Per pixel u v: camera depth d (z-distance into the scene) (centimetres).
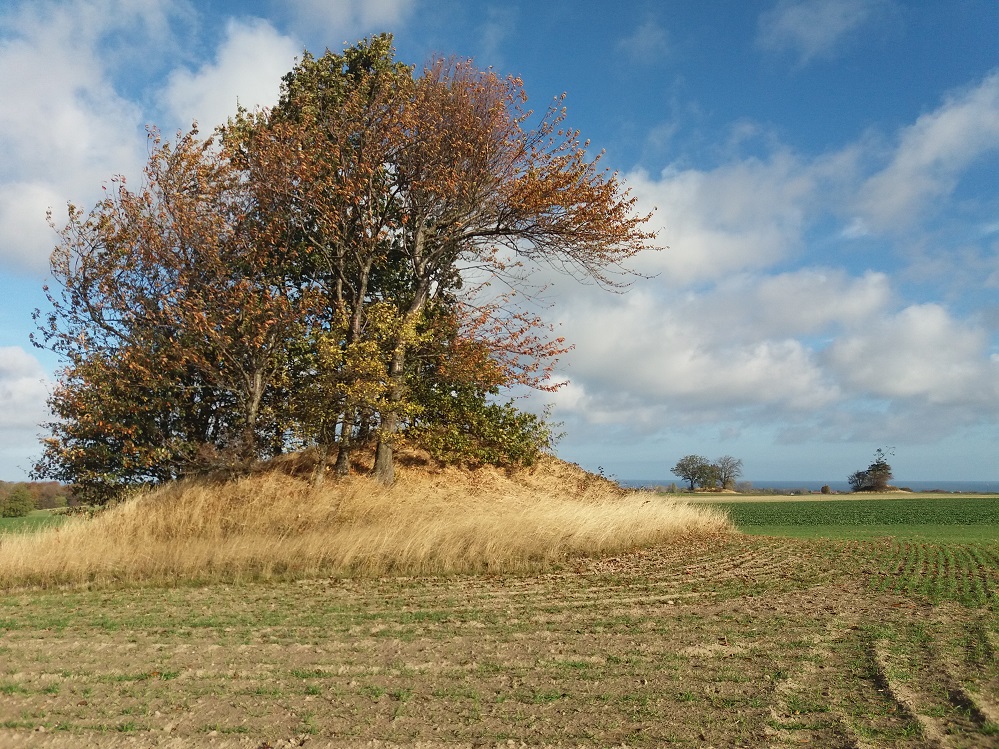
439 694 639
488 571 1392
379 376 1914
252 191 2006
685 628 916
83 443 1958
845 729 547
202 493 1797
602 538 1644
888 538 2311
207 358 1986
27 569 1269
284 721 573
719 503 5872
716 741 529
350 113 2066
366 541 1451
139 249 1872
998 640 836
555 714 588
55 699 628
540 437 2372
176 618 984
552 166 2088
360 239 2103
